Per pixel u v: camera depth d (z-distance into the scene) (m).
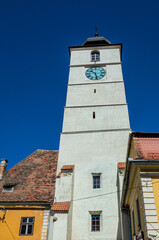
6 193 25.62
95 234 23.45
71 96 34.00
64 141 29.72
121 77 35.31
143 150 15.28
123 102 32.56
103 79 35.44
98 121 31.03
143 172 13.62
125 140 28.81
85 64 37.50
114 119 30.92
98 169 27.19
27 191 25.53
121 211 22.91
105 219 24.06
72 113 32.22
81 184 26.44
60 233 21.31
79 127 30.81
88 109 32.28
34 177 27.88
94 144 29.00
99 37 42.75
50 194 24.73
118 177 26.05
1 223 22.97
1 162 30.47
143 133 17.05
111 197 25.22
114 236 23.12
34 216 23.06
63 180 25.56
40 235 22.03
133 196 17.19
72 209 24.84
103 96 33.50
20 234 22.33
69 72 36.94
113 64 37.00
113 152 28.11
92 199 25.38
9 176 28.86
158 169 13.73
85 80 35.62
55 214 22.45
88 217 24.42
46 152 33.00
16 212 23.45
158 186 13.20
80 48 40.09
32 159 31.64
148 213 12.43
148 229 12.01
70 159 28.25
